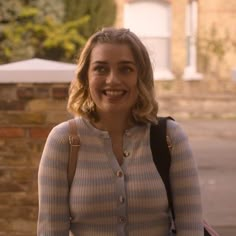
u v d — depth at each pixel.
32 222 5.63
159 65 21.59
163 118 2.91
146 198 2.77
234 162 13.73
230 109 21.42
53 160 2.82
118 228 2.77
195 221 2.84
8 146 5.56
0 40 17.73
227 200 9.81
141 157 2.82
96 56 2.82
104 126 2.87
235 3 21.64
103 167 2.80
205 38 21.70
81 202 2.76
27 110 5.55
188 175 2.85
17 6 17.62
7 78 5.51
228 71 21.66
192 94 21.47
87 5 18.41
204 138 17.73
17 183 5.60
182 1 21.50
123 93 2.82
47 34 17.88
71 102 2.94
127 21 21.36
